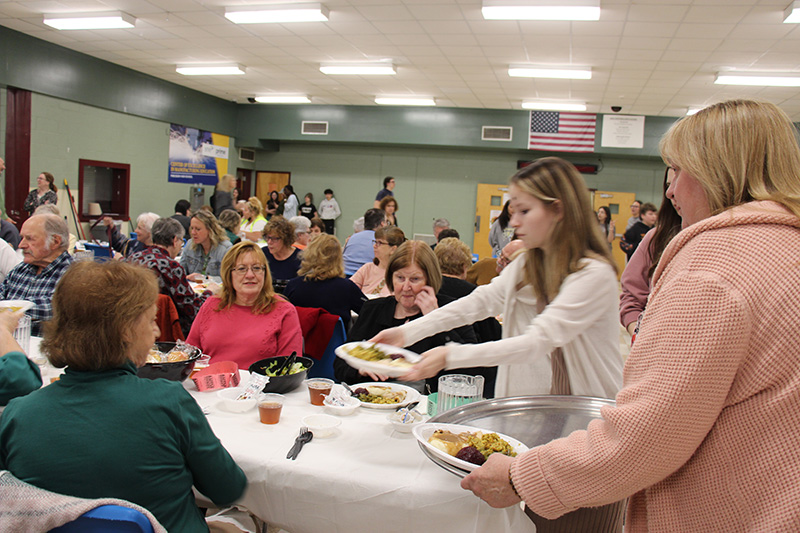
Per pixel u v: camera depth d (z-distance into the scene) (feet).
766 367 2.64
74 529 3.30
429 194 41.96
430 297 7.33
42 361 7.14
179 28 24.71
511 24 20.84
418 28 22.29
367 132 40.27
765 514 2.60
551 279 4.90
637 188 38.55
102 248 22.81
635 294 7.68
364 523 4.37
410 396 6.30
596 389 4.86
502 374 5.50
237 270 7.90
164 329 9.71
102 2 21.95
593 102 33.24
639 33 20.84
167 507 3.94
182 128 37.63
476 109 38.27
